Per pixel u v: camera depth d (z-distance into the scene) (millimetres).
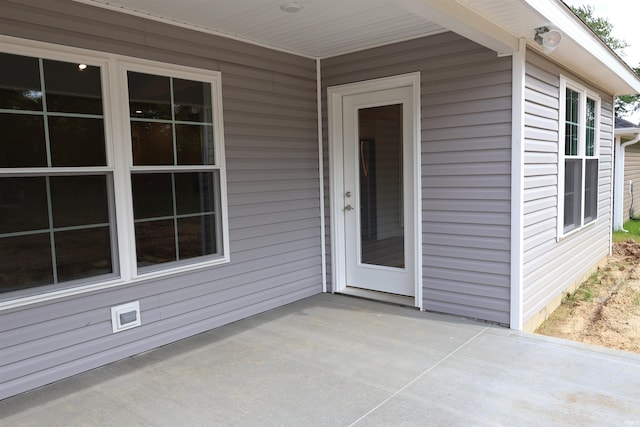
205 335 3627
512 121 3479
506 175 3537
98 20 2967
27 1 2652
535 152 3787
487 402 2477
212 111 3703
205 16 3307
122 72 3096
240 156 3918
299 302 4484
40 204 2779
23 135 2686
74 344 2943
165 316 3432
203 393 2666
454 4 2729
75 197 2932
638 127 9844
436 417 2338
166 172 3410
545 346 3240
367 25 3592
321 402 2523
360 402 2514
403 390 2635
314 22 3496
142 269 3291
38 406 2564
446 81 3775
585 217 5773
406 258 4344
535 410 2385
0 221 2623
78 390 2748
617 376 2754
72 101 2887
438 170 3883
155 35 3279
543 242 4066
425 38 3859
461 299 3861
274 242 4277
